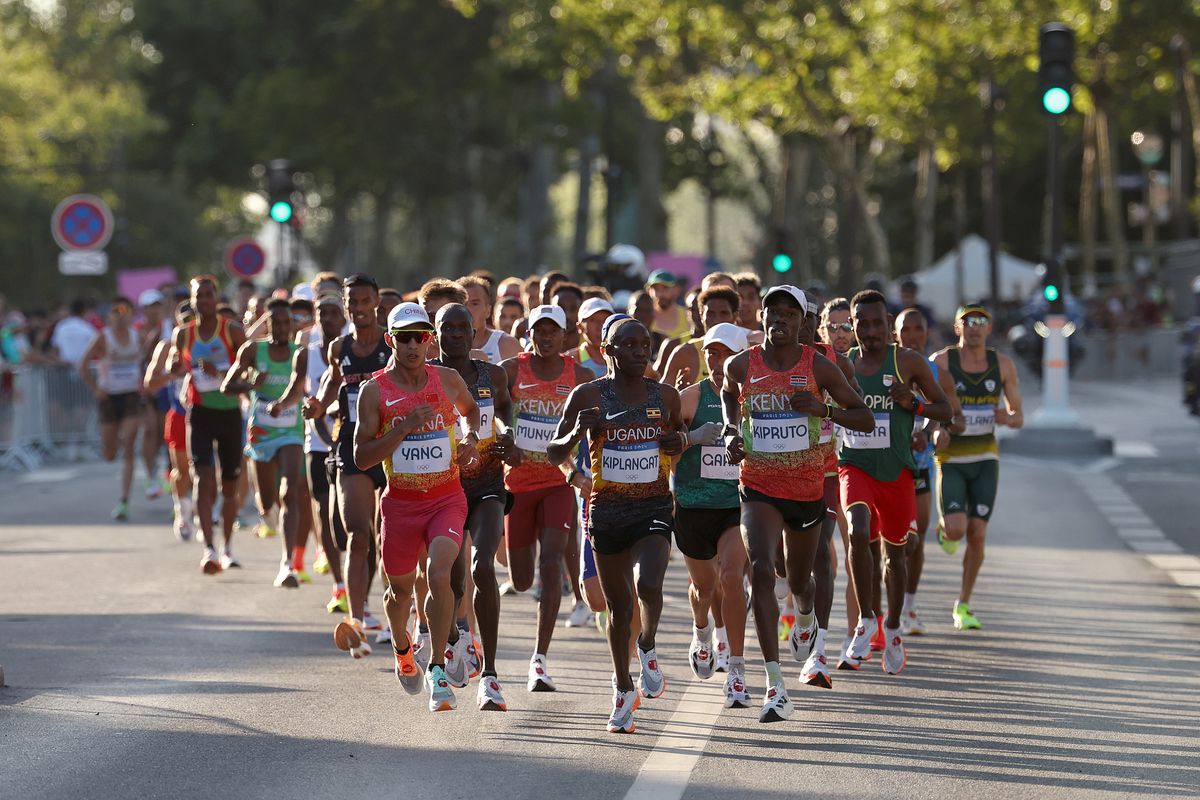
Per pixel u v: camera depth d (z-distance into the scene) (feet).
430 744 80.89
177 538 163.53
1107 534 159.43
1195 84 505.66
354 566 100.27
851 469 98.89
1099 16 408.87
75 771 76.07
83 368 184.75
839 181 477.77
